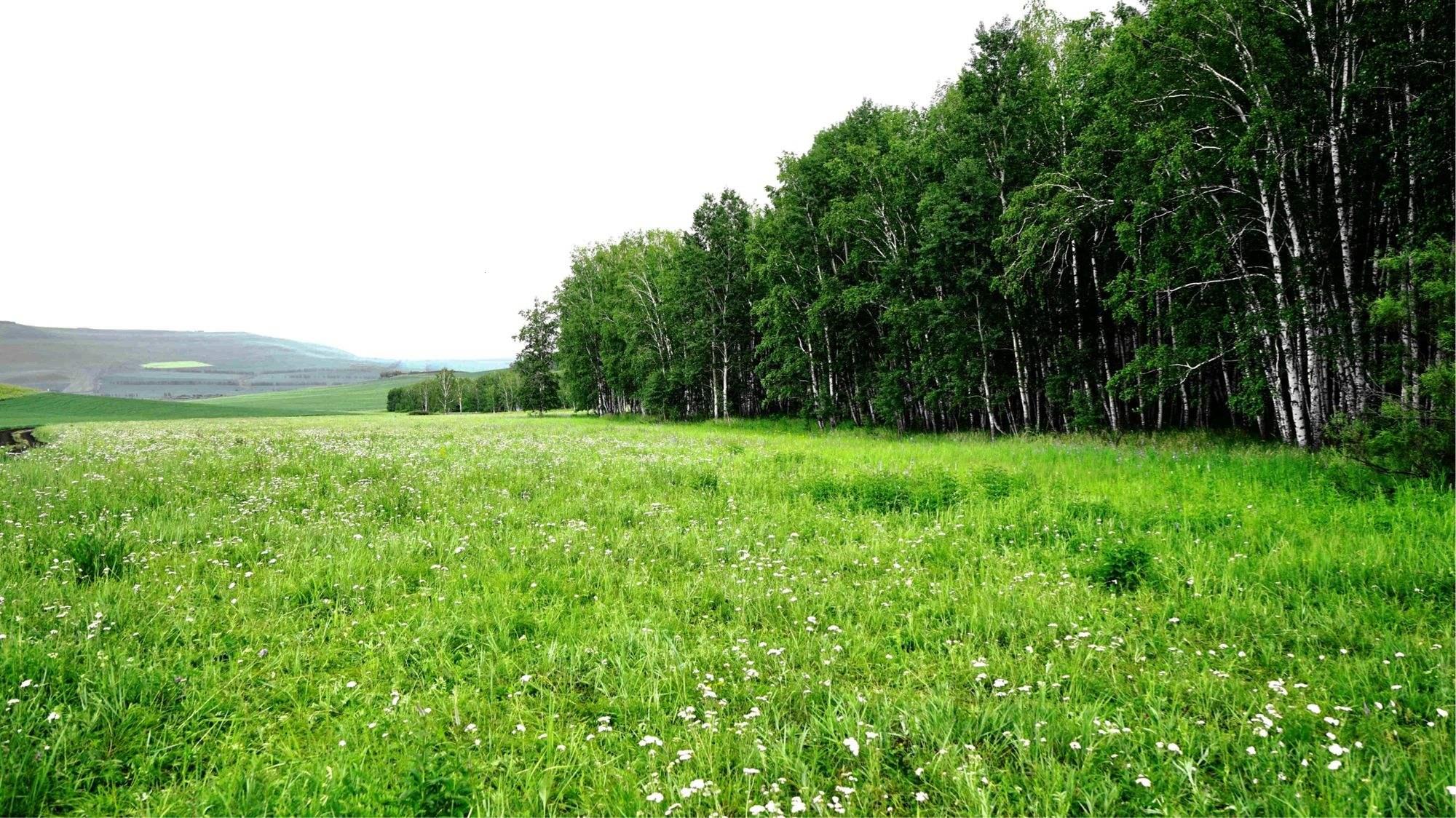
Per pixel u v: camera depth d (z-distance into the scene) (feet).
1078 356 81.71
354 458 56.39
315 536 28.76
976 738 13.47
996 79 83.30
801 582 23.22
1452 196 43.45
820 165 115.96
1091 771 12.28
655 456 61.26
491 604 20.85
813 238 117.08
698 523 32.81
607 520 33.17
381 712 14.67
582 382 210.79
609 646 18.03
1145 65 56.75
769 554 26.94
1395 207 51.62
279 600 21.24
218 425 135.64
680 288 155.43
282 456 57.98
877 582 23.04
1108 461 49.01
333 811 10.98
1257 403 55.11
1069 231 71.46
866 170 103.09
